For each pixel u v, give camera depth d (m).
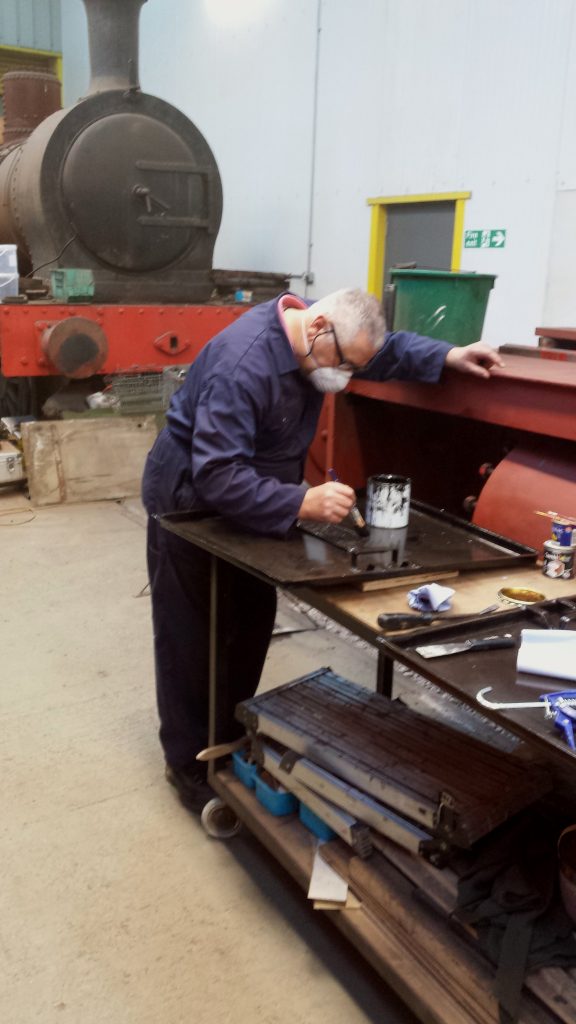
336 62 5.11
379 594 1.51
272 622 2.14
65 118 4.37
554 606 1.46
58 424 4.38
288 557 1.57
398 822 1.54
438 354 1.91
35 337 4.19
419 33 4.51
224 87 6.22
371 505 1.81
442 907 1.43
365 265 5.16
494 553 1.67
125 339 4.40
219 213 4.89
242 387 1.65
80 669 2.77
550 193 4.00
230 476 1.63
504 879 1.40
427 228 4.76
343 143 5.18
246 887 1.84
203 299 5.01
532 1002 1.26
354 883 1.56
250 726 1.87
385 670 2.20
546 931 1.32
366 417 2.50
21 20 8.79
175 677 2.01
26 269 5.21
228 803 1.88
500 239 4.28
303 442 1.91
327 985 1.60
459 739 1.75
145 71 7.24
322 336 1.68
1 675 2.71
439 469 2.65
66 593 3.36
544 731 1.07
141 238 4.65
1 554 3.75
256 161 6.01
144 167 4.54
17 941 1.67
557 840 1.49
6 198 4.92
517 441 2.29
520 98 4.05
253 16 5.75
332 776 1.66
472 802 1.48
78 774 2.22
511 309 4.30
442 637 1.35
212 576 1.80
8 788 2.15
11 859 1.90
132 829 2.01
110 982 1.58
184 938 1.69
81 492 4.50
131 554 3.79
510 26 4.03
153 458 1.93
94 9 4.57
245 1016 1.52
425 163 4.63
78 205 4.44
